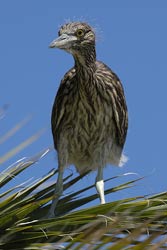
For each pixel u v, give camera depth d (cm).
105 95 1172
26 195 782
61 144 1180
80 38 1122
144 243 516
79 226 684
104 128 1183
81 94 1155
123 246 511
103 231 531
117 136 1212
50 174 809
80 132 1177
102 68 1183
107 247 511
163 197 744
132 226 641
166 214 692
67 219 666
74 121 1173
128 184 849
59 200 830
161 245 510
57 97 1189
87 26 1134
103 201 1016
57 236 677
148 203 700
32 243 663
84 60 1142
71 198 835
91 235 524
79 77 1151
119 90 1200
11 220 692
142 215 696
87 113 1166
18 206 758
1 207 723
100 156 1184
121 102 1204
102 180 1047
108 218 649
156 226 659
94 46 1150
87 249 517
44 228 671
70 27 1123
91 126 1173
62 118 1184
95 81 1161
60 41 1112
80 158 1210
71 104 1170
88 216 661
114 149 1210
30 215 798
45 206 827
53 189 908
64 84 1182
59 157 1173
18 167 754
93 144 1186
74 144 1186
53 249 616
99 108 1170
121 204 698
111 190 853
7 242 655
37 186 790
